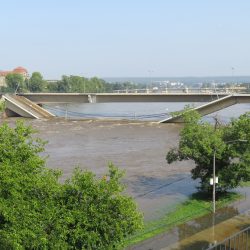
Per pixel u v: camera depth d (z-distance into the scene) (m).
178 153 40.53
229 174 38.62
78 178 22.34
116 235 21.66
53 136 83.94
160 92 121.44
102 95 121.69
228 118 119.19
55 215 20.72
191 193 43.47
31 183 20.81
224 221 34.72
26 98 126.50
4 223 20.58
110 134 87.25
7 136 21.67
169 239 30.77
